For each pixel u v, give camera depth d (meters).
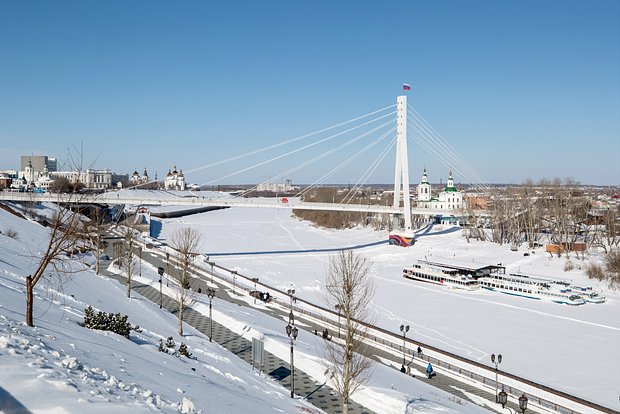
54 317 35.34
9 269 54.25
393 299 91.50
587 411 41.25
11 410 13.72
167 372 27.33
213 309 68.88
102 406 15.53
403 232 161.62
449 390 47.00
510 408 42.62
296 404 35.00
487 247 147.62
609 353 60.81
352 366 37.72
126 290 73.50
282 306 81.00
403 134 173.88
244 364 47.16
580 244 133.12
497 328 72.12
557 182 172.00
